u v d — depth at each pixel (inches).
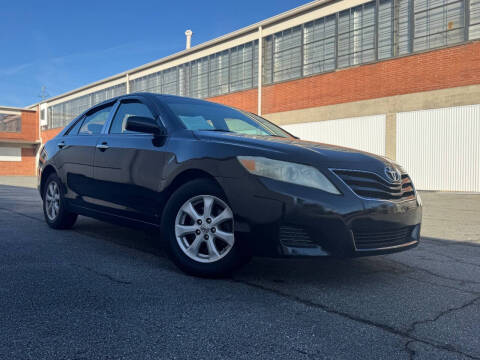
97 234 167.5
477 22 518.9
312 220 95.4
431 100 556.1
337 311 87.0
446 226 227.1
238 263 103.7
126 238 160.2
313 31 688.4
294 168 98.8
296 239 97.1
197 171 112.0
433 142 555.8
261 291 98.6
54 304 86.0
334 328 77.8
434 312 88.2
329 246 96.6
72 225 176.9
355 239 99.6
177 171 114.9
